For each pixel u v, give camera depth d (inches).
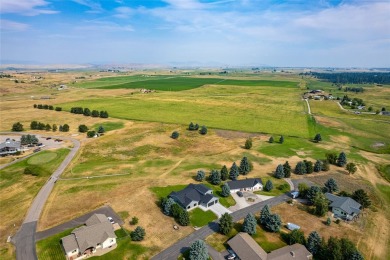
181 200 3243.1
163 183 3794.3
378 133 6614.2
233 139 5856.3
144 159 4719.5
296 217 3125.0
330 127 6978.4
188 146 5393.7
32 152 4926.2
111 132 6161.4
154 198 3410.4
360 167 4598.9
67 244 2423.7
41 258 2396.7
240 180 3774.6
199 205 3307.1
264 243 2667.3
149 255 2468.0
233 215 3137.3
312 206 3361.2
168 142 5575.8
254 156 4938.5
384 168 4630.9
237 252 2425.0
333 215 3181.6
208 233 2797.7
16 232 2733.8
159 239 2684.5
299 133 6397.6
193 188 3484.3
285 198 3548.2
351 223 3046.3
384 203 3518.7
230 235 2765.7
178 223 2947.8
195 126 6402.6
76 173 4087.1
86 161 4584.2
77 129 6397.6
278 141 5777.6
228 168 4357.8
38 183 3752.5
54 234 2711.6
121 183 3777.1
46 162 4478.3
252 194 3629.4
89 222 2780.5
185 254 2480.3
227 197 3523.6
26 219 2942.9
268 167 4503.0
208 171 4237.2
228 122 7170.3
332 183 3646.7
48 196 3410.4
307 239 2600.9
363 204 3341.5
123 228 2822.3
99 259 2401.6
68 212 3080.7
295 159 4859.7
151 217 3029.0
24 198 3358.8
